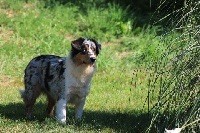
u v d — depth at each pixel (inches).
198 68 377.1
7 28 880.9
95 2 1008.2
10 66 736.3
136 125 456.4
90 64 449.4
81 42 448.5
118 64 778.8
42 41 844.0
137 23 935.0
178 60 379.9
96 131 436.5
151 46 781.3
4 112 496.1
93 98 593.0
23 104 545.0
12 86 657.6
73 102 467.8
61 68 458.3
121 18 938.1
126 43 858.8
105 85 666.8
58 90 458.0
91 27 916.6
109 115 506.0
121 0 1015.6
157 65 406.9
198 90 380.2
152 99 522.9
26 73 484.7
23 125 441.7
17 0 981.2
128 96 613.3
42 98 564.4
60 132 422.6
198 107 368.8
